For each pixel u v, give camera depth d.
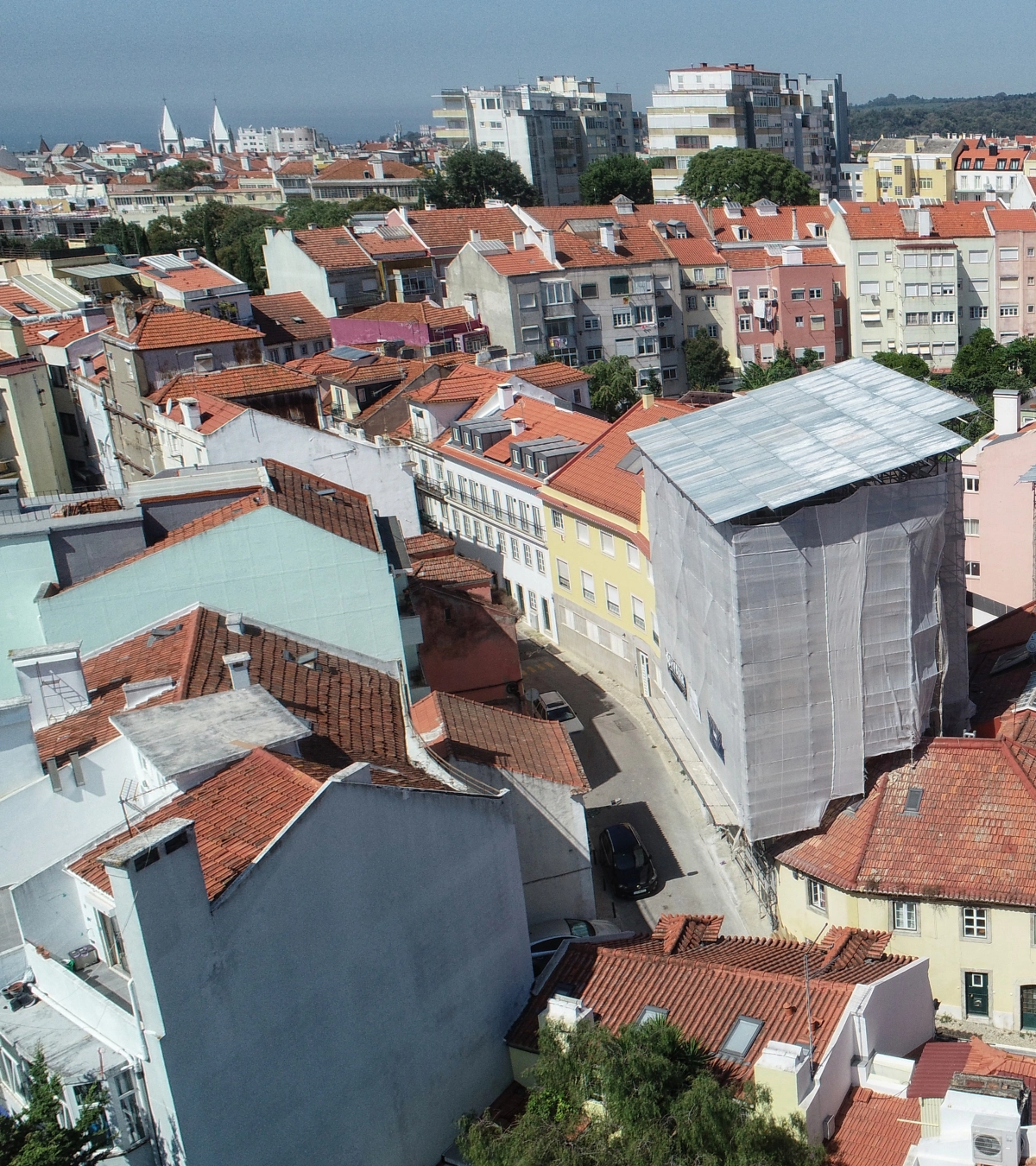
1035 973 34.81
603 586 59.28
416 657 44.25
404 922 27.55
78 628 37.94
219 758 27.53
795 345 122.56
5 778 27.69
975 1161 23.69
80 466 90.94
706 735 43.09
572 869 38.16
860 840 37.44
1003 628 49.16
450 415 76.81
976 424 88.19
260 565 39.56
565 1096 26.66
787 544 36.47
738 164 155.62
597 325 115.19
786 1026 28.50
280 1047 24.45
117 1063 23.81
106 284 103.25
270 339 104.62
